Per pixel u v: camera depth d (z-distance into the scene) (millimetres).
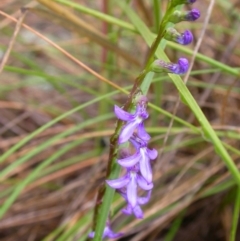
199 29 599
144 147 299
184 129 466
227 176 487
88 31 470
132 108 302
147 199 319
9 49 410
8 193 519
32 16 802
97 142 554
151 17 550
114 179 318
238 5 582
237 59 583
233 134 452
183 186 475
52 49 675
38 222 529
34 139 609
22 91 679
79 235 441
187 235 529
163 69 294
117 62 578
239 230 512
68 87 702
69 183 550
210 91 541
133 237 504
